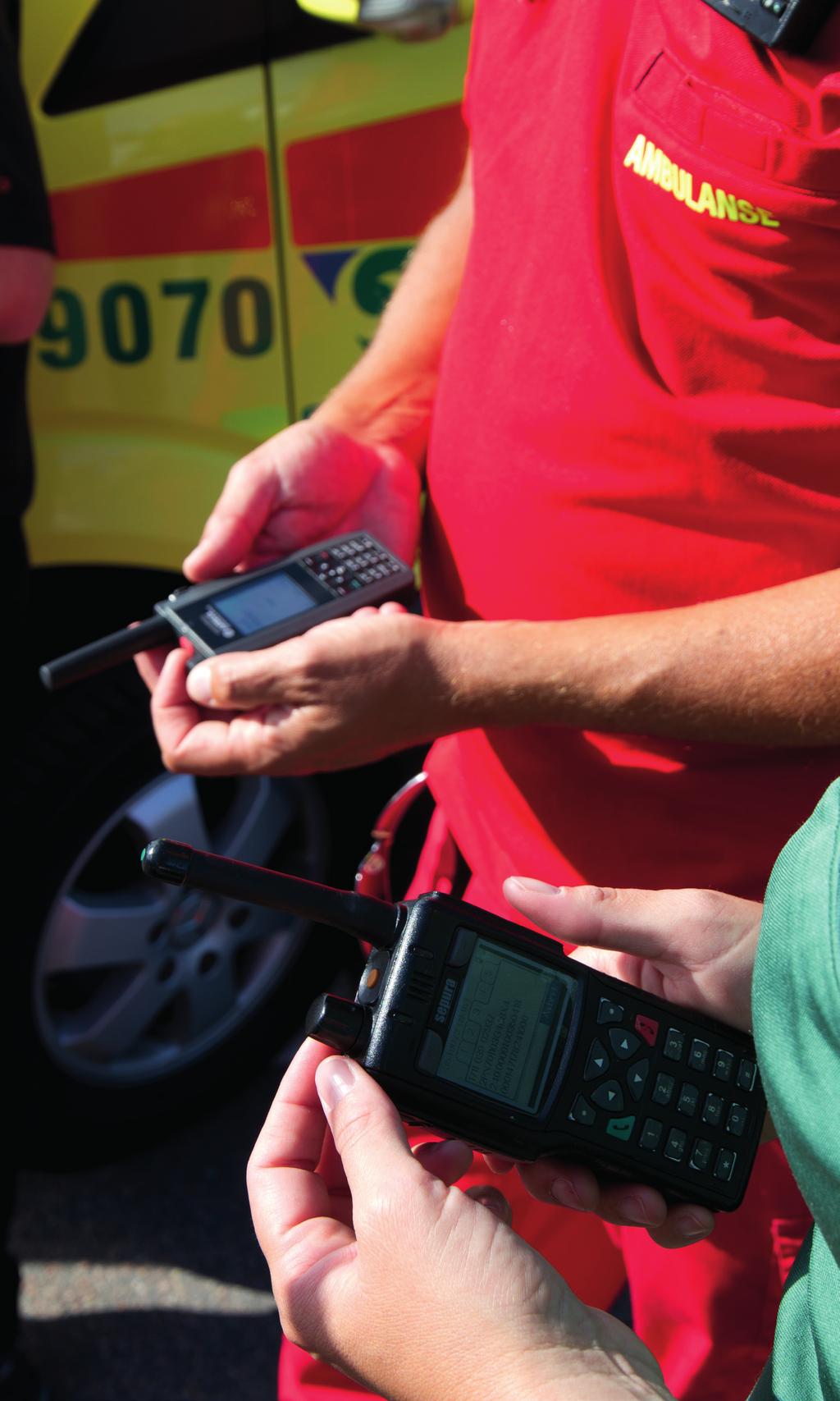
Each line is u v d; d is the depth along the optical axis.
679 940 0.80
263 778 1.91
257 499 1.22
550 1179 0.80
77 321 1.73
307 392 1.66
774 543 0.93
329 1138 0.82
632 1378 0.61
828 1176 0.44
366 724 1.02
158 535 1.76
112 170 1.66
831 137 0.80
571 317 0.96
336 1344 0.67
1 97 1.43
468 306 1.10
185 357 1.70
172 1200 1.94
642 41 0.89
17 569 1.59
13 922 1.73
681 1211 0.82
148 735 1.76
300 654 1.01
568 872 1.10
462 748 1.18
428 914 0.75
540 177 0.99
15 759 1.71
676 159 0.86
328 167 1.58
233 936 1.95
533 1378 0.60
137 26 1.60
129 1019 1.87
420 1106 0.74
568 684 0.94
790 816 0.99
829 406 0.88
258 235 1.63
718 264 0.87
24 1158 1.88
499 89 1.05
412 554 1.31
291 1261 0.71
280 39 1.58
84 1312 1.77
